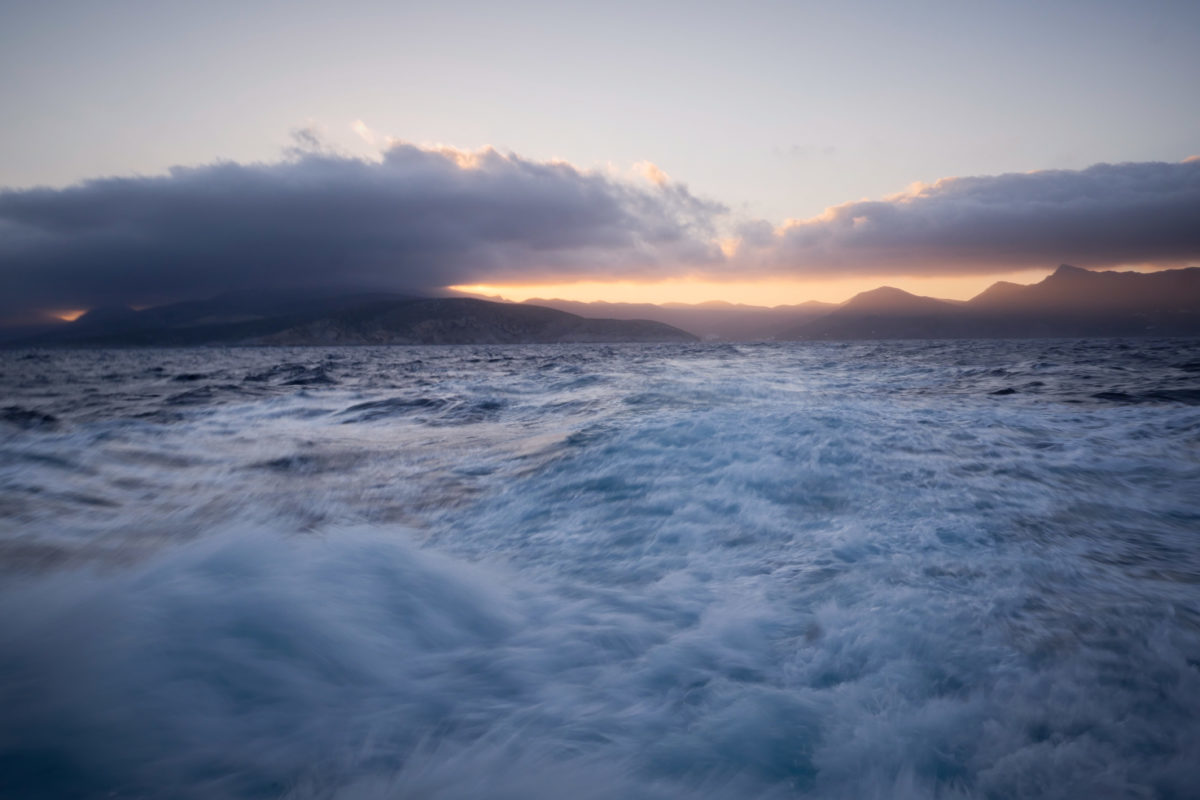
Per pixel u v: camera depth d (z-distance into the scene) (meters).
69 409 12.92
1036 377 18.16
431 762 2.03
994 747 1.95
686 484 5.34
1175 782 1.77
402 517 5.06
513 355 65.06
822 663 2.50
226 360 59.62
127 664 2.45
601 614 3.07
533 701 2.36
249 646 2.62
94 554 4.13
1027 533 4.05
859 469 5.71
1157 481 5.41
